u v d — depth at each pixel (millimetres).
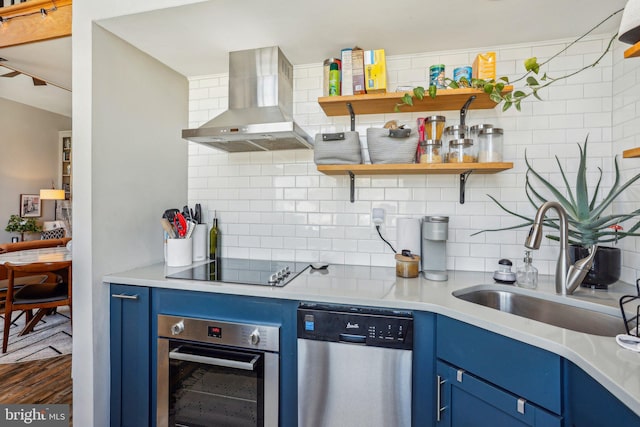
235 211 2242
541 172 1772
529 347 989
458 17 1562
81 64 1629
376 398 1298
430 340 1283
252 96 1898
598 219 1451
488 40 1773
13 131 5562
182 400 1579
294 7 1503
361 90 1734
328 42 1821
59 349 2693
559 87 1753
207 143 1928
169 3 1507
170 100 2172
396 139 1649
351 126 1980
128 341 1657
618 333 1182
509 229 1704
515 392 1020
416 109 1882
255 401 1477
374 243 2002
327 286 1506
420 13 1536
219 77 2275
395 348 1279
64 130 6410
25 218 5656
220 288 1498
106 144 1705
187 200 2330
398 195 1965
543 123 1771
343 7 1499
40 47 1903
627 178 1567
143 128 1951
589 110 1712
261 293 1437
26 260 2783
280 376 1443
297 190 2131
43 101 5484
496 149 1619
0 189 5387
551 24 1611
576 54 1735
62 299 2744
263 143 1916
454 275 1743
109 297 1705
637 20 920
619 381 711
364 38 1770
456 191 1885
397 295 1368
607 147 1686
